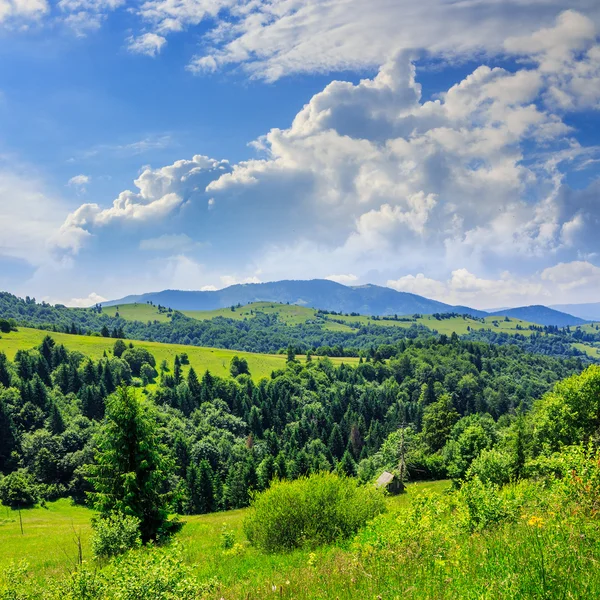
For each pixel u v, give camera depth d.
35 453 99.31
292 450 116.75
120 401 25.17
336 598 7.13
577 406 45.44
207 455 106.44
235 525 30.88
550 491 9.99
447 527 10.59
